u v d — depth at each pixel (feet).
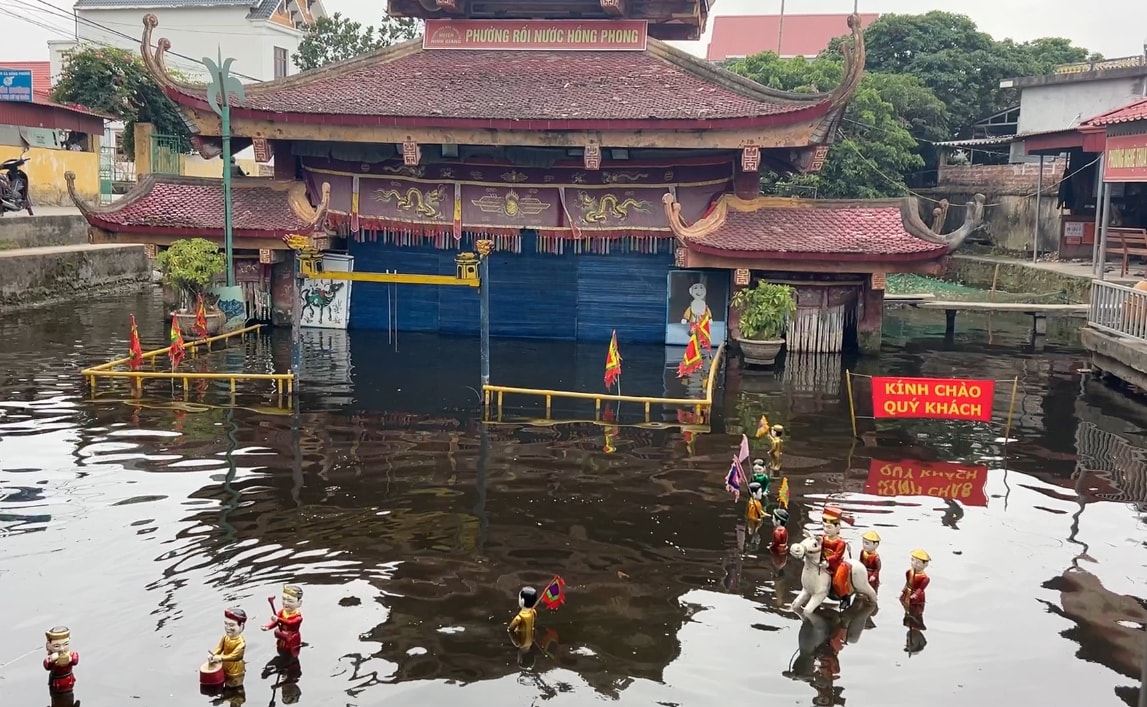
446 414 53.52
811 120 71.15
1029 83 138.82
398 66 84.48
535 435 49.47
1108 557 34.06
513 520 36.88
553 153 79.00
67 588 29.91
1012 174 143.13
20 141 128.88
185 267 72.74
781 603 30.01
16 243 100.27
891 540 35.58
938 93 165.78
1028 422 54.13
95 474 41.16
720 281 77.77
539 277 82.38
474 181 80.02
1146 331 58.29
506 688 24.63
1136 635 28.07
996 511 38.91
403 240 81.71
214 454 44.65
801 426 52.49
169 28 177.58
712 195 78.07
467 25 86.28
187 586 30.25
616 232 79.00
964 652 26.99
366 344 76.33
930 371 69.05
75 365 63.98
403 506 38.17
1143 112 70.18
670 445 48.16
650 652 26.68
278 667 25.48
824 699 24.38
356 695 24.16
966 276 136.67
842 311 75.46
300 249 56.18
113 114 143.33
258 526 35.60
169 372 58.54
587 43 85.20
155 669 25.25
